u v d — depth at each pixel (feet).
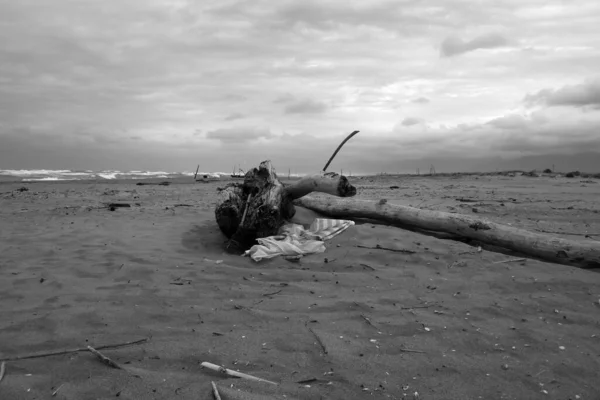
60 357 11.91
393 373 11.50
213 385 10.25
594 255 20.81
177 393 10.10
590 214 37.86
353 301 16.79
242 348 12.69
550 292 18.20
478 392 10.75
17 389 10.19
